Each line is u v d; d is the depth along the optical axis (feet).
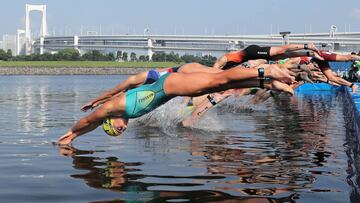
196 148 28.58
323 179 20.76
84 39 517.14
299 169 22.79
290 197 18.02
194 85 22.88
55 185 19.76
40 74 369.71
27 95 93.35
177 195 18.26
